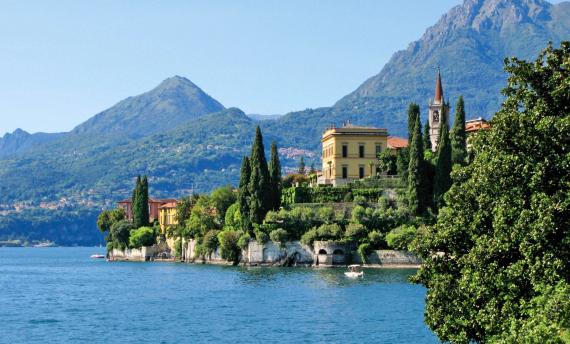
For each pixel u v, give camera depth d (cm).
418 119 18438
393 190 19250
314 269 18200
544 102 5538
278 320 10119
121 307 12156
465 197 6125
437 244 6138
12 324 10362
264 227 19325
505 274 5394
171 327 9800
